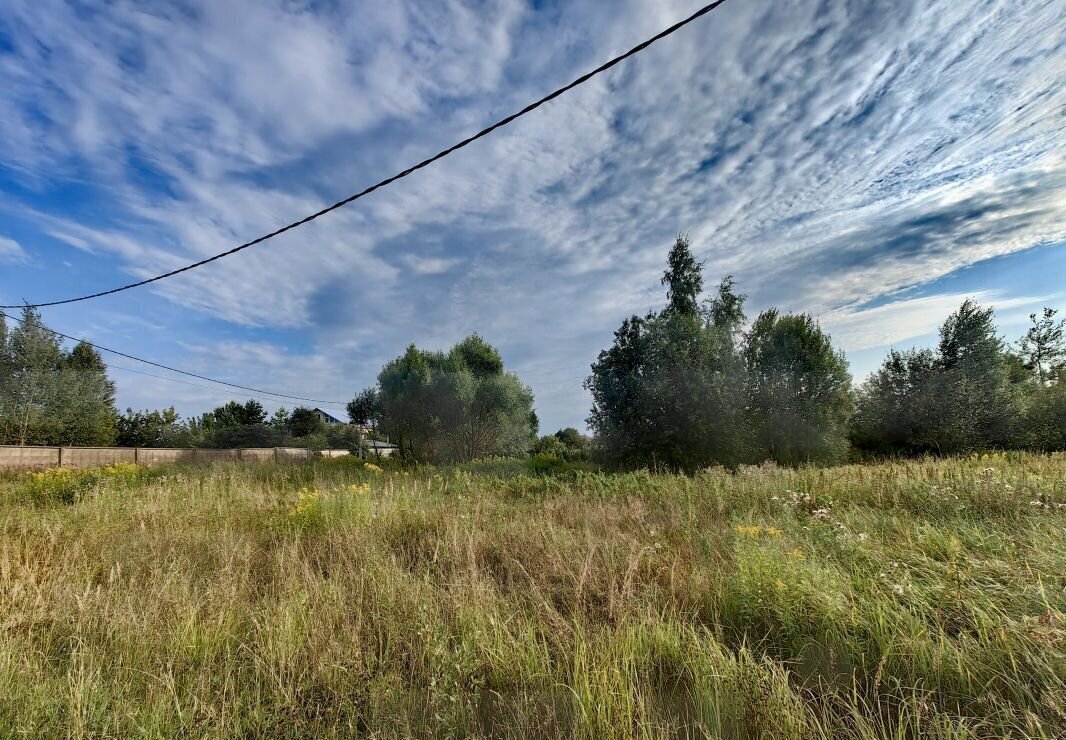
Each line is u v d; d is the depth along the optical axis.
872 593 3.33
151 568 4.60
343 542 5.57
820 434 17.50
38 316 25.98
